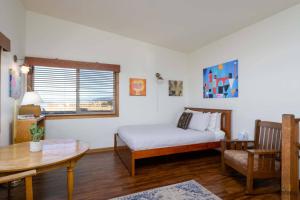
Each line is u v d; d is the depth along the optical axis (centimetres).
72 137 390
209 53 420
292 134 147
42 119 320
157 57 466
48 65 365
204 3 267
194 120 375
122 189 235
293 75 255
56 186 243
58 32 379
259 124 286
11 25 276
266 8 265
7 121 262
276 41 277
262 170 227
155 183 252
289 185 146
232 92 356
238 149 293
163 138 303
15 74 293
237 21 309
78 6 322
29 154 184
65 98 394
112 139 423
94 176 275
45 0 313
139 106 448
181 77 494
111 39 421
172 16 315
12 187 237
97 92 418
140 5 295
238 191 231
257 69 307
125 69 435
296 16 252
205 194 223
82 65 391
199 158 362
